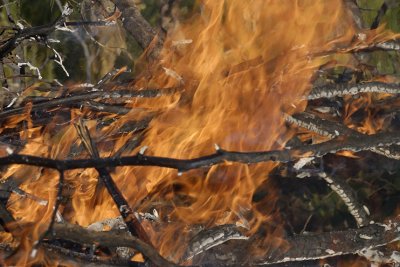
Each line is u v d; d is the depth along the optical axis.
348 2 14.94
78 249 8.22
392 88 10.18
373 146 8.20
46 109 10.34
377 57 14.65
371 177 13.81
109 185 7.79
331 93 10.22
